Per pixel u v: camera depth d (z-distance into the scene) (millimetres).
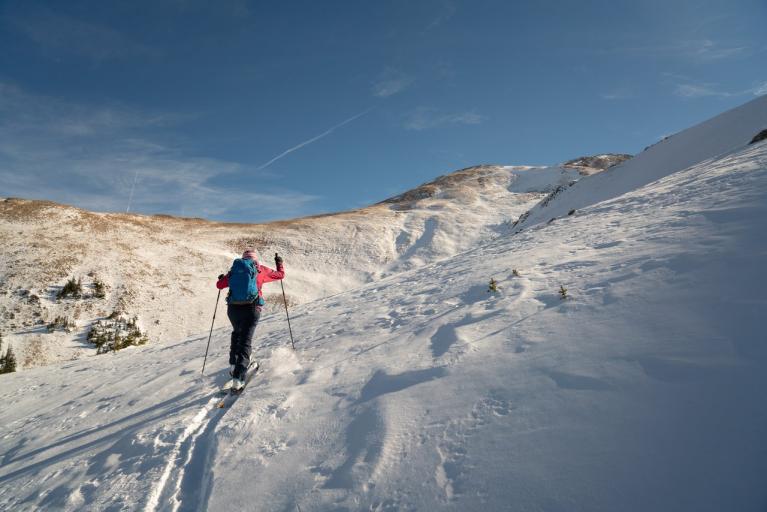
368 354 5121
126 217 73062
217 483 3209
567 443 2377
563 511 2014
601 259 5367
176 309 44125
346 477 2789
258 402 4512
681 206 6383
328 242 70375
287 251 66625
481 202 91688
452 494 2346
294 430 3672
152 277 49719
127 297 44344
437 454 2695
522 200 88750
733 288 3160
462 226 73125
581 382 2818
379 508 2449
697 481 1914
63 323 38250
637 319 3328
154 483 3479
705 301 3160
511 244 11305
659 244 4867
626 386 2617
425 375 3795
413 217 82062
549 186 101250
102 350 35125
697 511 1798
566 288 4746
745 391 2238
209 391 5559
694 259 3936
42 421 7027
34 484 4141
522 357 3457
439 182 122938
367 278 58281
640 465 2090
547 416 2639
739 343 2582
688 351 2689
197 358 8719
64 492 3732
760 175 5898
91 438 5098
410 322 6066
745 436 2018
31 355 33938
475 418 2900
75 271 47062
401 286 11062
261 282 6070
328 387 4395
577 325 3652
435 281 9477
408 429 3057
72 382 11109
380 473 2709
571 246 7125
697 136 21047
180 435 4203
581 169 109312
